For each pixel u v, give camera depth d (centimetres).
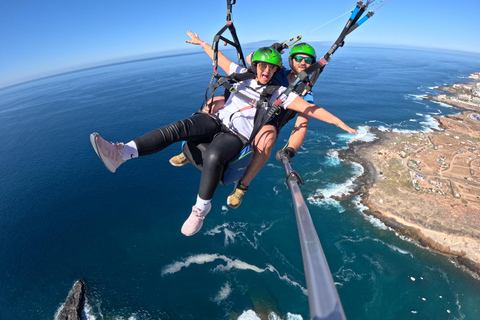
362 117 9856
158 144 366
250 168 433
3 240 4362
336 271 3872
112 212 4791
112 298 3406
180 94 14100
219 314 3186
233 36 480
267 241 4094
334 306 126
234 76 446
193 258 3869
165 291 3438
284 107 427
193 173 5806
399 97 12912
